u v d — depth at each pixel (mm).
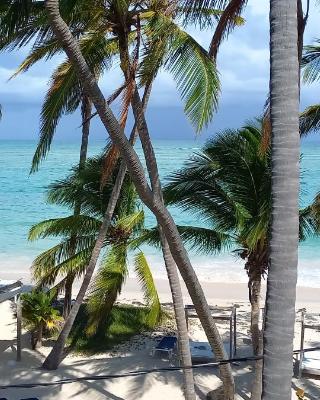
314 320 18750
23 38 8773
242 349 15586
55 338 16234
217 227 12234
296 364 14086
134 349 15703
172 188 11547
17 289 14750
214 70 8086
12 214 41812
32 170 8258
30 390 12898
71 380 6988
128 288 22609
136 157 8273
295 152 5020
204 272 26453
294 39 4953
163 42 8148
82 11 8758
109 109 7781
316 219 12164
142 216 15141
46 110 8344
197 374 13883
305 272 26828
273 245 5098
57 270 14836
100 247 13805
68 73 8500
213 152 11859
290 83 4965
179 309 10414
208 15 8789
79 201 15391
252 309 12250
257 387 11812
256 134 11859
